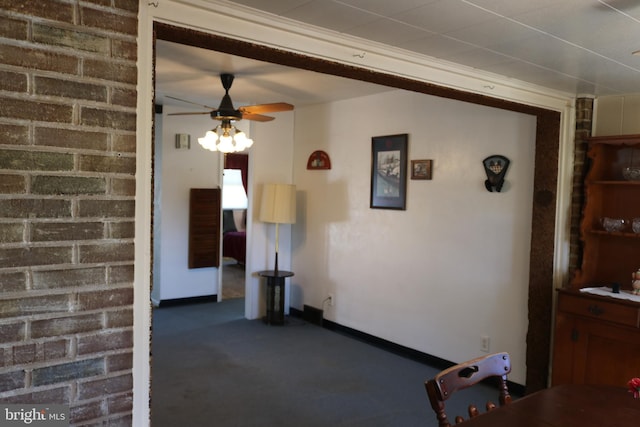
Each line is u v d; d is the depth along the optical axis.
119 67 1.53
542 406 1.67
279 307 5.23
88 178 1.50
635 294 2.98
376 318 4.65
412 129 4.28
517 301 3.59
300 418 3.10
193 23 1.73
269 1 1.79
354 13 1.91
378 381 3.76
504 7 1.83
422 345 4.24
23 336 1.43
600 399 1.74
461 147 3.91
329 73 2.30
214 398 3.37
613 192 3.33
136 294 1.62
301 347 4.53
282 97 4.82
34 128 1.41
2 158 1.37
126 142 1.56
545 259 3.37
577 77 2.88
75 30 1.46
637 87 3.11
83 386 1.53
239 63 3.51
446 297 4.05
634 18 1.92
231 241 9.02
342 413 3.19
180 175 5.93
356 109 4.80
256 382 3.67
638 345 2.80
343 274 5.00
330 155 5.11
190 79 4.09
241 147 4.11
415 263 4.28
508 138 3.62
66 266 1.48
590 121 3.40
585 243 3.32
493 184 3.66
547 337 3.38
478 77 2.75
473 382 1.77
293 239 5.64
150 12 1.62
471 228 3.87
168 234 5.89
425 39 2.21
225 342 4.62
